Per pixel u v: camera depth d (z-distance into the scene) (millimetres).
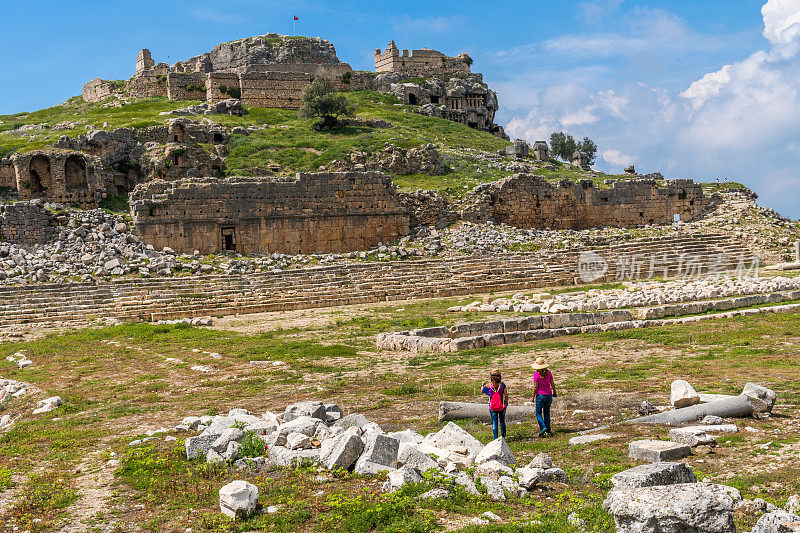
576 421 17078
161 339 35656
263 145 80375
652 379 21594
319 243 62688
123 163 73375
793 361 23312
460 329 33688
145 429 18250
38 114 100812
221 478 13500
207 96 102000
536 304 42875
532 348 29516
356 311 45781
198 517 11656
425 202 67750
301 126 90312
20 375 28500
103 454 15680
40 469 15086
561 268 58000
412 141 86250
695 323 34188
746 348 26453
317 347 31266
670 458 13148
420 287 53219
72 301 45438
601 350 28219
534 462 12836
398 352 30375
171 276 51062
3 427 20828
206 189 58562
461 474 12352
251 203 60125
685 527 9195
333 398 21250
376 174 64938
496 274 56438
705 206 76500
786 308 36750
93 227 55844
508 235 64250
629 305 40969
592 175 92062
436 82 127562
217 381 25047
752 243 65125
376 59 139750
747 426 15445
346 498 11805
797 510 10195
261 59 132250
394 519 10914
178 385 24906
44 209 54844
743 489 11539
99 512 12141
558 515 10773
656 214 75812
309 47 136375
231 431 14898
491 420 17453
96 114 92938
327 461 13531
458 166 83688
